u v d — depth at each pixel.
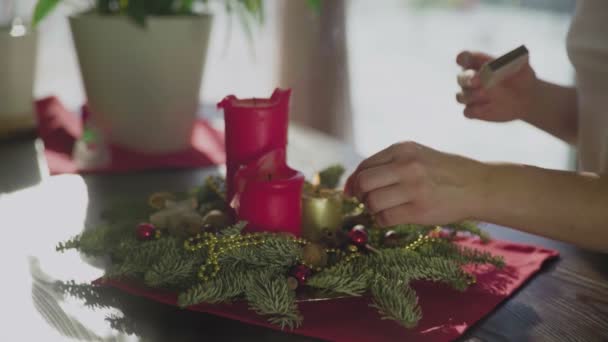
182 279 0.98
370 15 3.97
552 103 1.32
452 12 3.81
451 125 3.87
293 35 2.81
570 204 0.98
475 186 0.98
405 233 1.09
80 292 1.01
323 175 1.32
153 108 1.55
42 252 1.12
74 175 1.46
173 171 1.51
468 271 1.08
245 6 1.66
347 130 2.89
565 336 0.94
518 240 1.20
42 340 0.92
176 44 1.52
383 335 0.93
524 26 3.53
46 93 3.33
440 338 0.92
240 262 0.99
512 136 3.70
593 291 1.04
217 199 1.22
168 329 0.94
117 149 1.60
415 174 0.98
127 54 1.51
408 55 3.96
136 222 1.13
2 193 1.36
